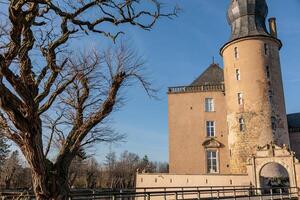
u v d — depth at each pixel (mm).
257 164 38062
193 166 47312
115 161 89500
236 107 44844
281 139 43062
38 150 8172
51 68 9133
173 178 43219
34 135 8070
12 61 8961
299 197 33594
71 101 10727
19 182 49875
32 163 8203
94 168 68000
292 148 48094
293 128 48750
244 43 45844
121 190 22016
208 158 47438
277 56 46344
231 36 47938
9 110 7844
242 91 44750
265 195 27859
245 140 43125
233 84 45812
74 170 42594
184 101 49875
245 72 45062
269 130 42750
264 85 44250
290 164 36438
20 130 8000
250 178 38125
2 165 50719
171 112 49844
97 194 13922
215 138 47625
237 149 43594
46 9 9336
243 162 42719
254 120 43281
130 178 82125
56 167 8867
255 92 44062
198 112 49062
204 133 48219
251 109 43719
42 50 9516
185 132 48719
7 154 52750
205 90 49531
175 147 48469
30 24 8672
